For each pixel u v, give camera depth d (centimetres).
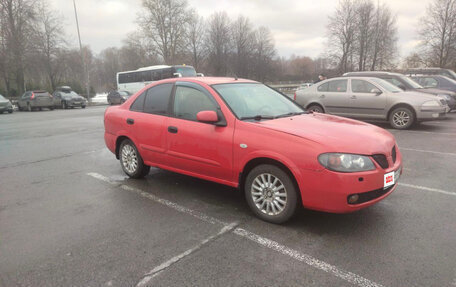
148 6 5053
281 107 432
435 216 356
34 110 2598
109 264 275
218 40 6781
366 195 308
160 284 247
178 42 5197
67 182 509
